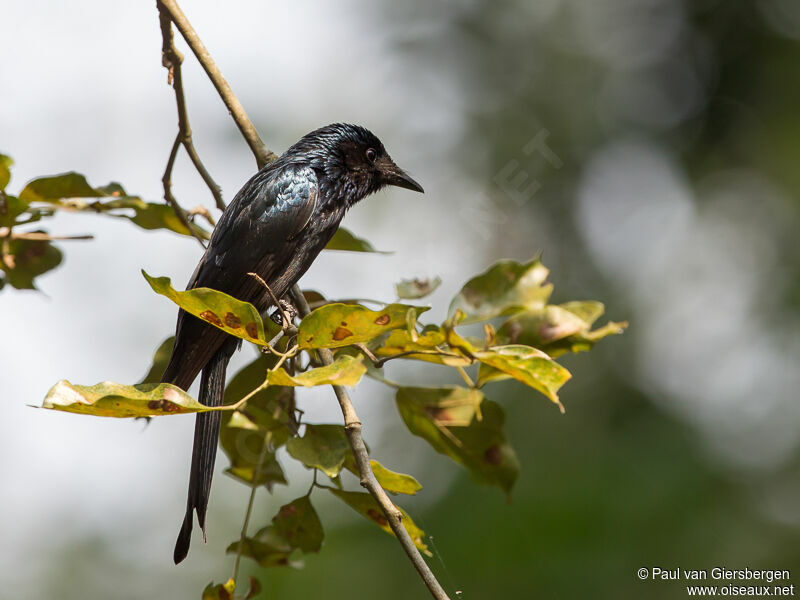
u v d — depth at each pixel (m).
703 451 12.60
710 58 16.39
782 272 14.55
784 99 15.68
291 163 7.54
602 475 11.93
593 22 16.58
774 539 11.59
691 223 15.59
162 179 6.86
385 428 13.05
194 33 6.64
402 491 5.65
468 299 6.32
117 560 13.24
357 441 5.23
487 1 16.52
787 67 15.77
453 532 11.23
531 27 16.50
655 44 16.59
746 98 16.08
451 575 10.88
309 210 7.34
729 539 11.46
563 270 15.11
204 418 5.84
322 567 11.16
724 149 15.98
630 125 16.22
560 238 15.25
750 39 16.19
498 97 16.14
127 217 7.00
